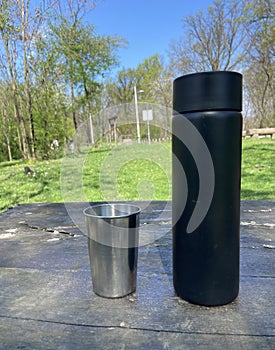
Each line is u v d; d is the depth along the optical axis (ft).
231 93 1.53
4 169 18.62
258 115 38.63
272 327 1.43
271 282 1.93
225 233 1.60
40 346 1.34
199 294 1.62
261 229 3.28
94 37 25.16
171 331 1.42
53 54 23.47
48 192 11.40
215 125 1.52
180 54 42.96
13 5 20.11
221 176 1.55
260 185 11.56
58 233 3.35
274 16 24.35
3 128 31.04
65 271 2.22
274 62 31.01
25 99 24.31
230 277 1.63
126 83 48.55
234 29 36.88
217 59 39.58
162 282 1.96
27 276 2.14
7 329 1.48
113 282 1.74
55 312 1.63
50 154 23.24
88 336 1.40
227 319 1.51
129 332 1.42
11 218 4.16
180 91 1.60
